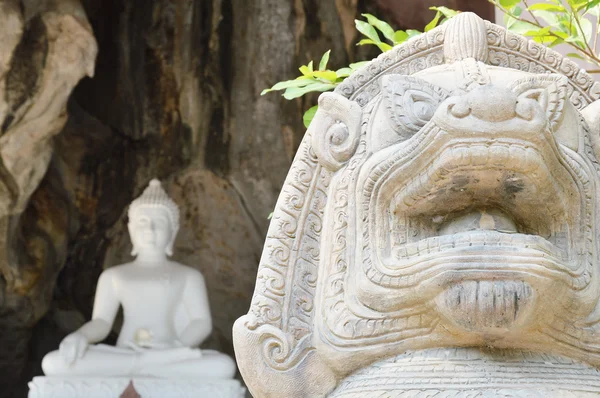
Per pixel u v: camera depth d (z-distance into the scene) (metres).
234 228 9.06
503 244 1.86
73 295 8.77
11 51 6.86
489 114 1.85
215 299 9.06
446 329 1.93
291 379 2.09
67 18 7.00
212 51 8.52
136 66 8.56
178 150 8.77
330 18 8.18
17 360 8.38
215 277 9.06
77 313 8.78
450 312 1.87
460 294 1.84
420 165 1.95
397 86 2.10
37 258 8.14
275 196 8.86
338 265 2.08
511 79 2.13
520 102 1.87
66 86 7.20
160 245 7.01
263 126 8.66
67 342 6.21
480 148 1.86
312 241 2.18
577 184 2.02
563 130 2.08
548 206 1.99
